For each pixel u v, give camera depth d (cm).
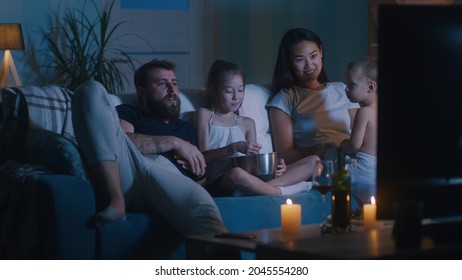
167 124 367
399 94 208
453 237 210
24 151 339
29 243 298
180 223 317
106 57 593
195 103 391
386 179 210
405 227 203
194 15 618
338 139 401
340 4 611
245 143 369
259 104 406
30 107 344
